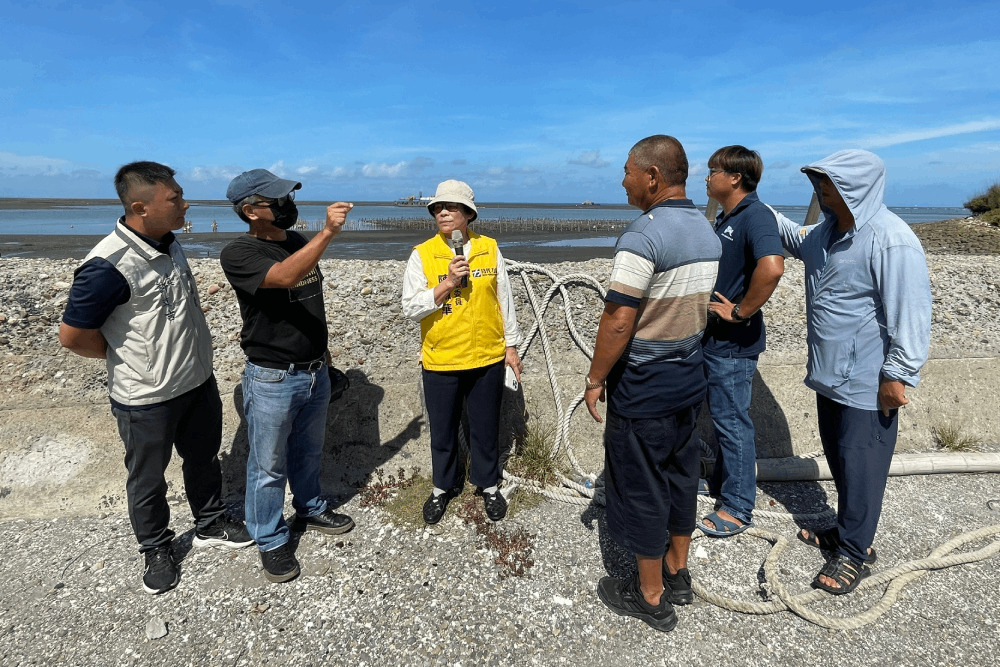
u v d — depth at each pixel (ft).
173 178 7.00
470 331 8.41
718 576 7.97
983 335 12.07
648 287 5.90
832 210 7.37
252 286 6.94
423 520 9.16
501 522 9.14
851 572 7.55
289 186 7.14
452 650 6.59
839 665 6.37
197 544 8.43
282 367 7.47
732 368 8.46
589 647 6.64
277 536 7.79
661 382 6.15
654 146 6.02
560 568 8.04
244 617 7.10
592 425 11.27
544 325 11.16
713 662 6.43
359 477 10.40
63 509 9.23
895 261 6.67
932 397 11.74
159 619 6.97
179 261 7.46
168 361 7.24
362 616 7.11
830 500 9.98
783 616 7.14
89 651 6.57
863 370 7.25
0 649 6.57
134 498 7.47
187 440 7.93
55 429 9.45
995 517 9.25
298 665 6.39
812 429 11.48
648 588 6.77
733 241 8.22
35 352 9.52
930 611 7.19
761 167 8.16
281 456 7.76
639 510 6.51
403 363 10.86
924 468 10.49
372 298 11.05
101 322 6.72
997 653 6.52
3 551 8.30
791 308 12.18
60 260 11.11
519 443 11.10
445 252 8.56
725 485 8.96
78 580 7.73
